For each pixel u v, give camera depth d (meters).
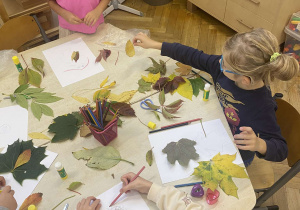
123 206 0.85
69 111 1.11
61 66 1.30
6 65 1.32
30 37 1.65
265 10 2.07
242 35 0.91
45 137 1.03
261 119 1.03
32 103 1.15
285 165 1.68
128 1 2.94
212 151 0.96
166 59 1.30
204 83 1.19
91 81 1.23
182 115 1.08
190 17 2.73
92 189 0.90
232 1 2.27
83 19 1.51
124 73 1.25
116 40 1.41
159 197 0.83
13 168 0.95
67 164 0.96
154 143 1.00
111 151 0.98
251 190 0.86
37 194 0.88
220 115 1.07
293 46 2.14
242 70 0.90
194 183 0.88
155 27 2.66
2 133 1.06
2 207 0.81
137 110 1.11
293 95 2.07
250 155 1.18
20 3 2.01
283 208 1.53
